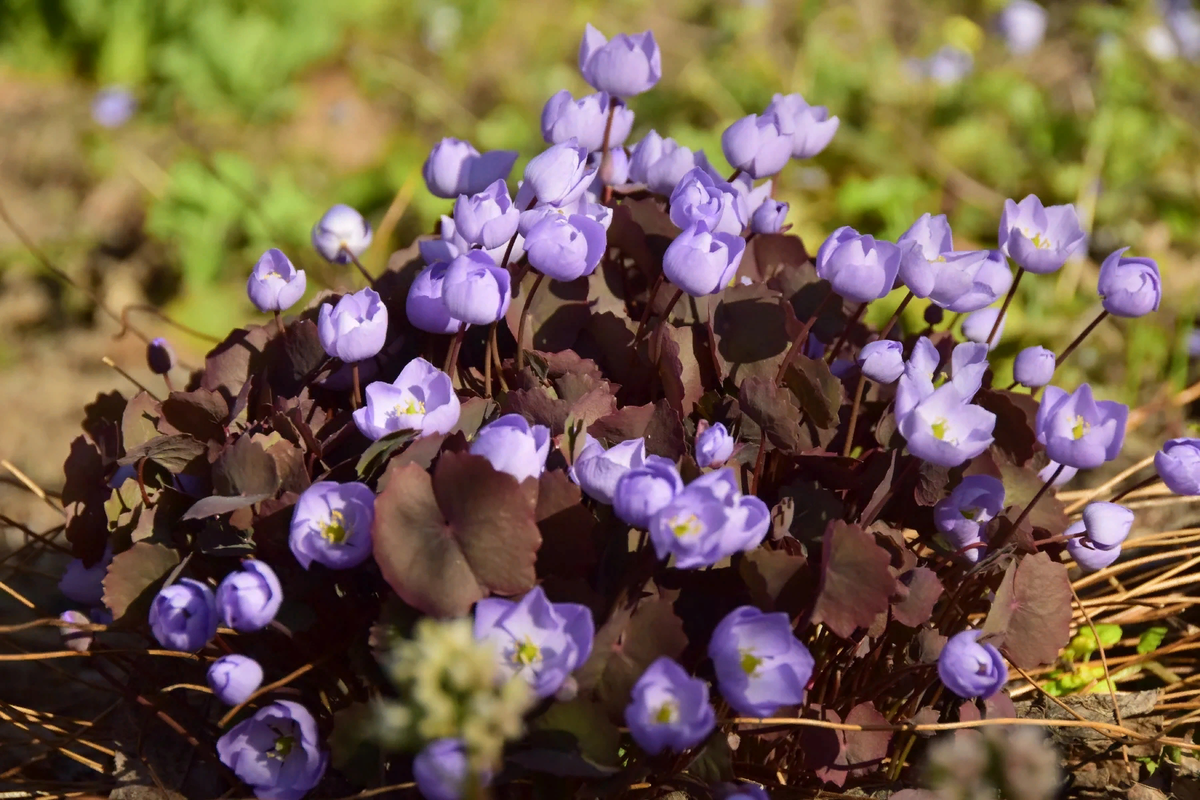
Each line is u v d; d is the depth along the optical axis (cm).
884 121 144
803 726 73
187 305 129
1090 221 125
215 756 75
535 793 71
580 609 68
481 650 65
